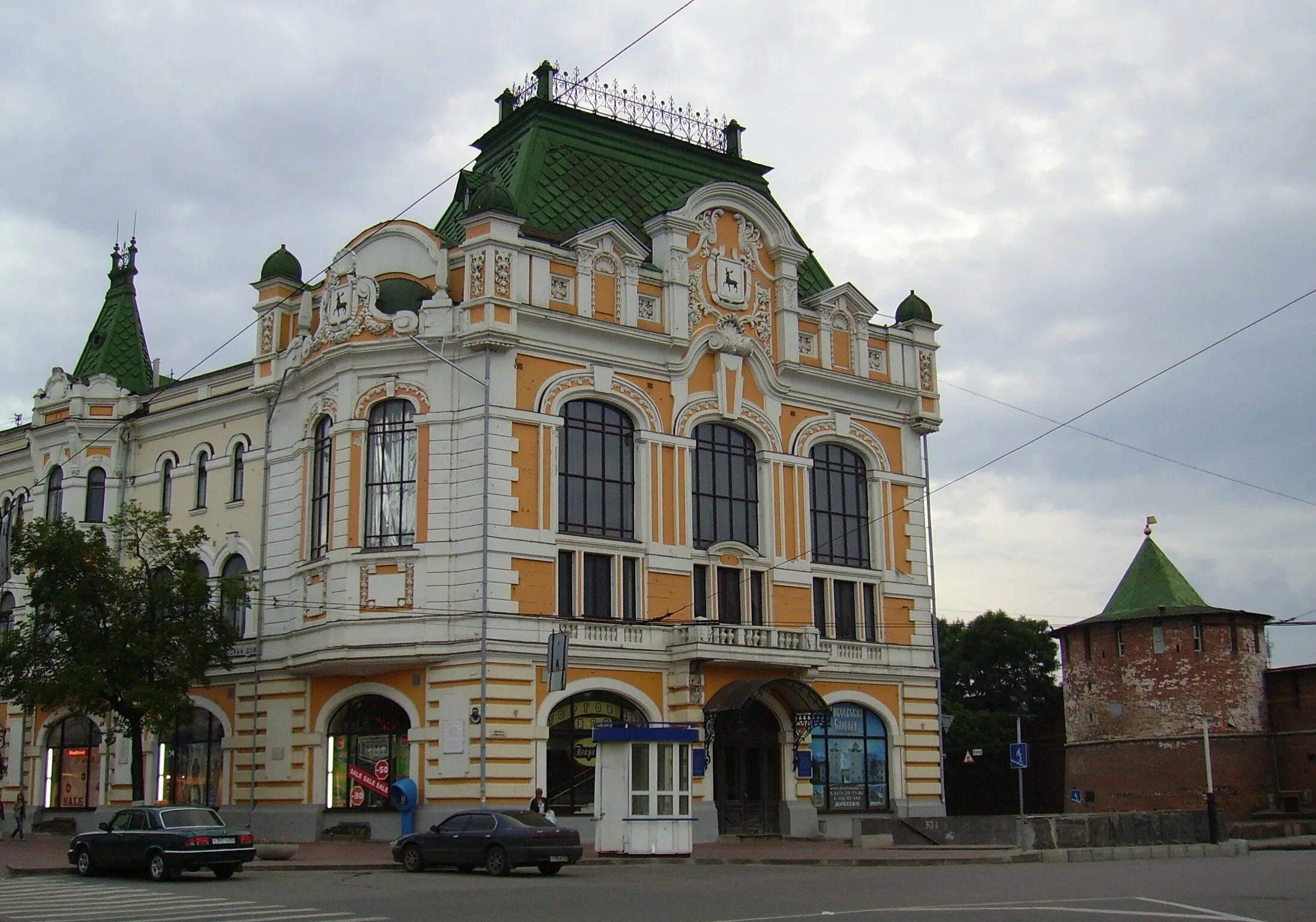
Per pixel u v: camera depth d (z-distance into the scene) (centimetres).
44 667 4506
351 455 4466
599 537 4575
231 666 4681
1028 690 8744
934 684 5328
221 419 5256
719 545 4825
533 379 4491
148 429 5528
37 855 4069
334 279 4669
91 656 4350
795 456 5106
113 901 2484
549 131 5091
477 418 4372
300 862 3531
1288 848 4641
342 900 2442
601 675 4434
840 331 5341
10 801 5559
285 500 4834
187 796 4972
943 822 4197
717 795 4688
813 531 5141
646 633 4547
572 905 2284
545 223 4800
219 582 4616
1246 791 6931
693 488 4841
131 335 6044
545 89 5191
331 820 4466
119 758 5241
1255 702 7081
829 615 5097
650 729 3747
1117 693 7288
